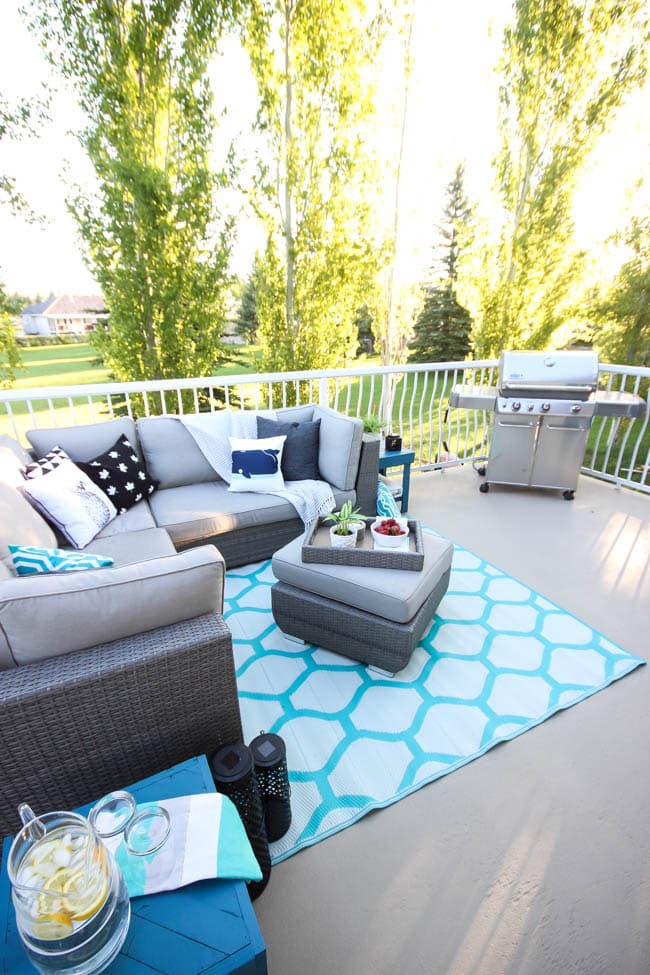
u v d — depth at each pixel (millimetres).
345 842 1259
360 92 5879
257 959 652
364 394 9852
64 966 583
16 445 2342
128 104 4965
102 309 5758
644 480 3670
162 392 3234
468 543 2977
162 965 634
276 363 6883
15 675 945
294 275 6453
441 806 1353
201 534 2445
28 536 1732
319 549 1915
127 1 4629
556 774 1448
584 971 1001
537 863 1206
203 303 5941
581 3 5477
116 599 1024
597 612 2266
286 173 5938
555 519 3322
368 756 1506
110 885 637
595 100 5797
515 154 6535
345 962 1019
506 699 1730
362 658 1862
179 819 821
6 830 976
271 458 2770
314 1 5199
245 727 1623
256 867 751
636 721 1643
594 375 3314
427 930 1071
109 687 972
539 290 6855
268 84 5449
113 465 2502
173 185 5492
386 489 3115
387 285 7637
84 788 1030
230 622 2227
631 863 1206
